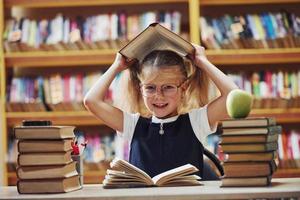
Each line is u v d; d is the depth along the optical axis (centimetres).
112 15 468
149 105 265
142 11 499
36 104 465
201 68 271
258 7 498
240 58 460
